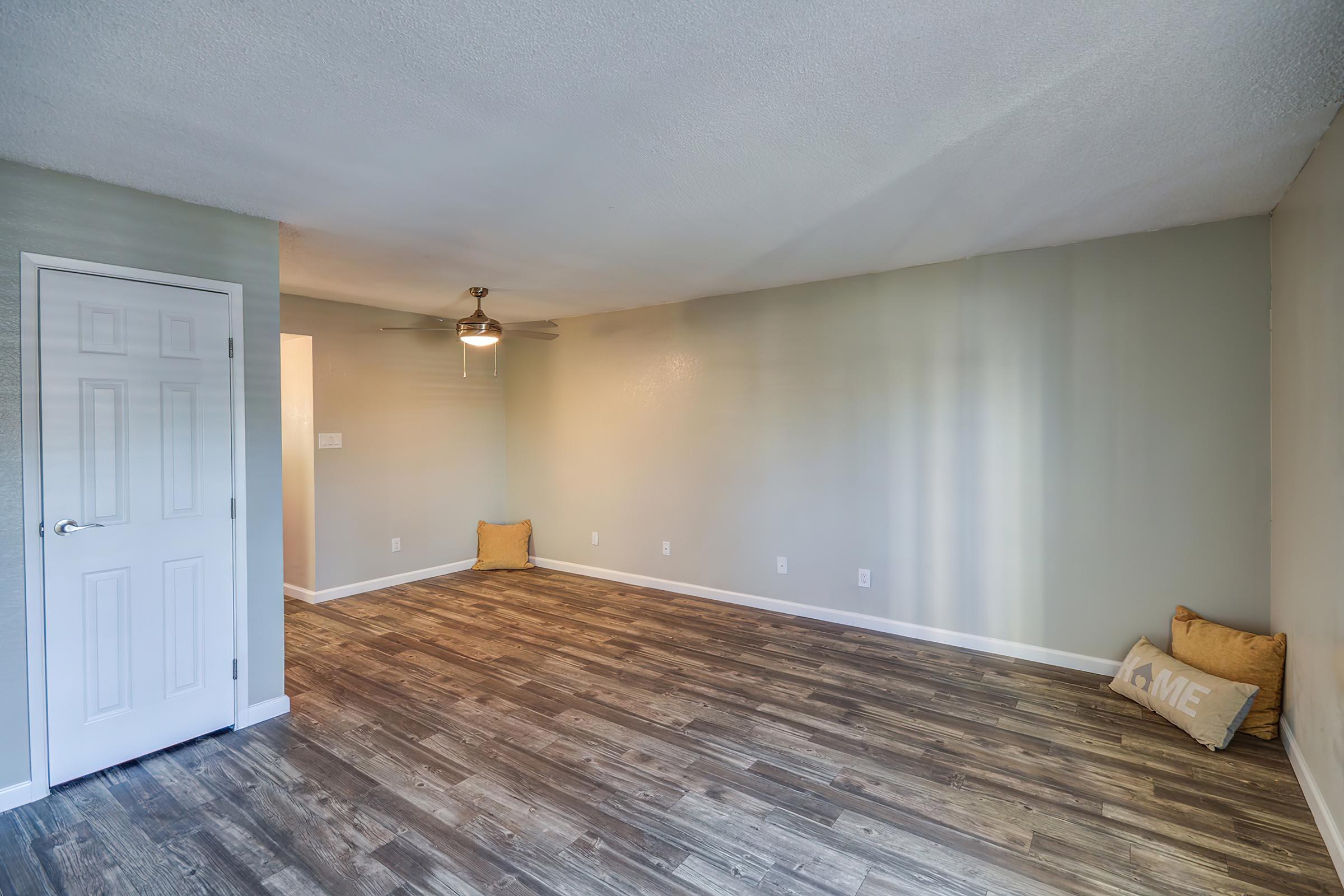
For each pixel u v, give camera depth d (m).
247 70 1.77
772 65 1.75
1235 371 3.11
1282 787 2.42
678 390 5.11
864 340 4.21
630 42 1.64
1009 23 1.56
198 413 2.80
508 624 4.41
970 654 3.82
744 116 2.04
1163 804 2.33
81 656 2.50
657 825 2.24
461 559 5.93
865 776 2.54
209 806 2.35
